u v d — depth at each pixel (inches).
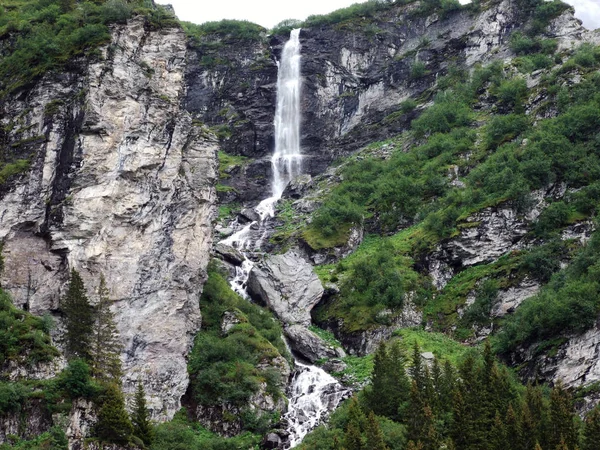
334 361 3587.6
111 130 3331.7
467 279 3946.9
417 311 3833.7
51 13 3777.1
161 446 2908.5
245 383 3221.0
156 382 3174.2
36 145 3334.2
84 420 2758.4
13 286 3127.5
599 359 3139.8
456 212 4178.2
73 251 3157.0
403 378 3053.6
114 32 3540.8
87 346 2965.1
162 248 3358.8
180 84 3641.7
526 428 2598.4
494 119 4751.5
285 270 3973.9
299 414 3292.3
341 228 4483.3
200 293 3540.8
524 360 3380.9
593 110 4335.6
